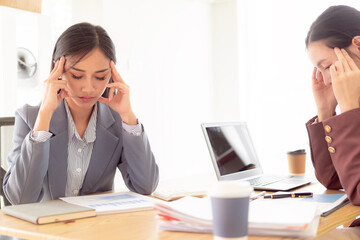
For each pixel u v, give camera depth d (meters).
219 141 1.96
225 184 0.84
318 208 1.14
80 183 1.68
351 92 1.40
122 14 4.40
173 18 5.08
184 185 1.83
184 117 5.22
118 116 1.76
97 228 1.07
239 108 5.50
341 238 1.37
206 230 0.98
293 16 5.14
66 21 4.12
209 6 5.64
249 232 0.95
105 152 1.69
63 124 1.63
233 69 5.54
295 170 2.12
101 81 1.56
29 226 1.10
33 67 3.46
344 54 1.46
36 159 1.48
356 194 1.32
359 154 1.33
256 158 2.25
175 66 5.10
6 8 3.27
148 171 1.67
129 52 4.48
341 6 1.54
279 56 5.24
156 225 1.09
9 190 1.53
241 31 5.52
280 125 5.23
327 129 1.39
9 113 3.29
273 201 1.22
